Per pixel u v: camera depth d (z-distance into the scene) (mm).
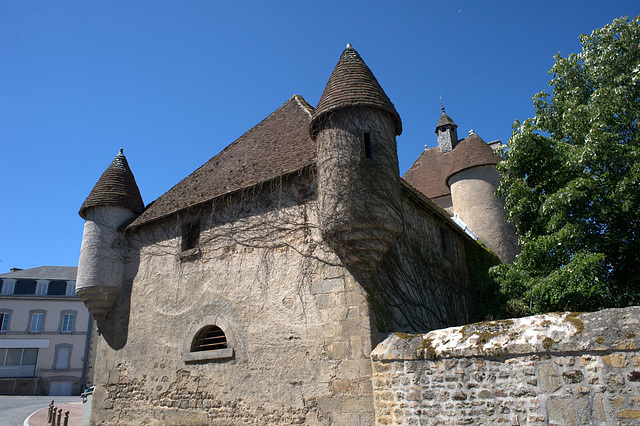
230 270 9883
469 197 17656
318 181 8766
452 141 23156
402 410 6898
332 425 7754
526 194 10930
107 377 11172
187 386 9695
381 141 8812
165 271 11055
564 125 11578
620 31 12023
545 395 5617
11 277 38844
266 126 13094
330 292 8406
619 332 5242
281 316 8859
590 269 9148
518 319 6277
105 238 12117
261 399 8625
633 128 10766
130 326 11219
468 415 6191
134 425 10273
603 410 5195
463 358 6383
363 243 8195
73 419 16547
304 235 9055
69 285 39781
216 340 10070
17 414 17750
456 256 13195
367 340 7766
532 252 10438
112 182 12930
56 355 37344
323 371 8094
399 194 8898
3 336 36906
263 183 9828
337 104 8797
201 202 10703
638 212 9719
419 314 9797
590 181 9719
